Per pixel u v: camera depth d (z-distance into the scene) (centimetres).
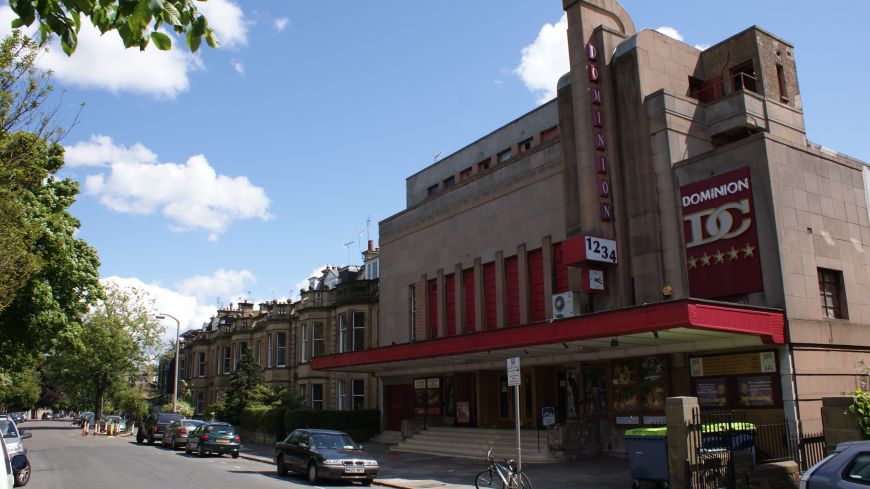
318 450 1891
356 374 3953
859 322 1973
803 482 877
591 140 2253
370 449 2980
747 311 1656
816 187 1969
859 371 1897
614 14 2436
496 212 2797
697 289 1947
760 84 2161
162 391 7019
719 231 1914
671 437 1378
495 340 2156
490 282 2822
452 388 3005
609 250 2161
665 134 2086
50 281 2617
